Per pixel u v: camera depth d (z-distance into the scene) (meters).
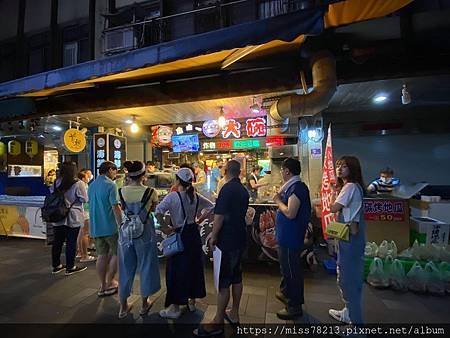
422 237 4.04
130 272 2.82
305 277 3.79
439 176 6.73
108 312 2.88
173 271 2.74
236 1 6.09
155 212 2.78
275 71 3.86
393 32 3.17
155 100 4.51
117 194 3.22
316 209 5.26
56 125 7.55
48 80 3.92
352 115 7.03
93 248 5.21
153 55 3.20
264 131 6.67
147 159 9.42
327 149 4.05
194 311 2.89
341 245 2.34
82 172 5.00
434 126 6.66
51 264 4.48
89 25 7.07
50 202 3.97
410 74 3.48
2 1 8.62
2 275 3.99
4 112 5.20
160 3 6.50
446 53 3.25
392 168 7.00
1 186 8.01
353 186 2.32
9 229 6.30
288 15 2.66
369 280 3.46
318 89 3.23
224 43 2.86
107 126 7.80
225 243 2.46
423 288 3.22
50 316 2.81
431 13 3.04
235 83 4.06
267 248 4.13
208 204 2.99
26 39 8.17
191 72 4.11
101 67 3.54
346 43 3.33
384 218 4.16
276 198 2.78
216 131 6.75
